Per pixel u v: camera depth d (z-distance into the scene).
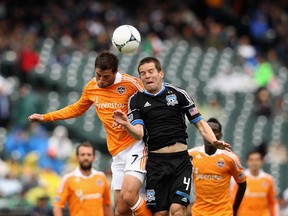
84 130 79.62
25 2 96.75
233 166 42.69
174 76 92.50
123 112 36.25
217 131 41.97
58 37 92.56
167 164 36.59
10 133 74.56
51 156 69.94
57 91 85.94
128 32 37.34
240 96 89.62
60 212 46.62
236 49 99.94
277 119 87.44
